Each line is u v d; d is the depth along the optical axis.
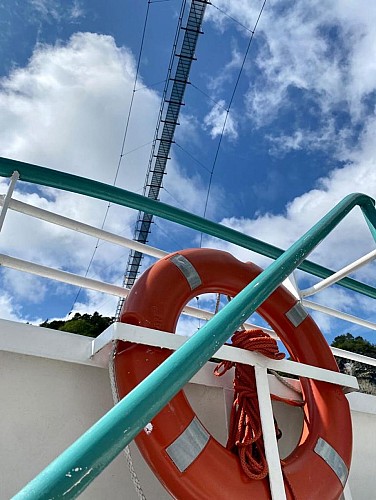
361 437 2.03
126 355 1.31
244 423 1.41
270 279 1.08
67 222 1.78
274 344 1.51
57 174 1.68
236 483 1.24
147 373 1.27
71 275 1.79
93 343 1.42
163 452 1.20
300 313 1.78
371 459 2.01
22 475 1.27
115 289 1.90
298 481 1.36
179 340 1.34
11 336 1.34
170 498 1.46
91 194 1.79
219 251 1.75
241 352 1.46
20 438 1.31
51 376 1.41
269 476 1.29
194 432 1.26
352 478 1.91
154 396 0.68
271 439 1.35
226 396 1.64
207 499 1.19
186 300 1.54
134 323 1.40
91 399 1.45
